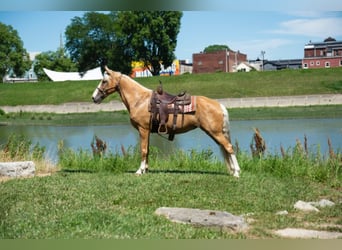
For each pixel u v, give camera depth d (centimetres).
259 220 705
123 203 796
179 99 1027
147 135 1059
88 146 2114
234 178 991
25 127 3444
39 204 777
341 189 948
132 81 1070
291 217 719
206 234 614
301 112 3491
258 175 1058
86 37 5878
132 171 1123
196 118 1023
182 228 640
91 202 790
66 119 3800
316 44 5469
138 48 5534
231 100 4009
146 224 657
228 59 6469
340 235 629
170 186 909
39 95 4647
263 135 2294
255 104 3947
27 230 628
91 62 6056
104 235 603
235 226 655
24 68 6159
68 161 1234
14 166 1073
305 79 4394
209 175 1026
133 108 1053
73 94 4622
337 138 2058
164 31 5425
